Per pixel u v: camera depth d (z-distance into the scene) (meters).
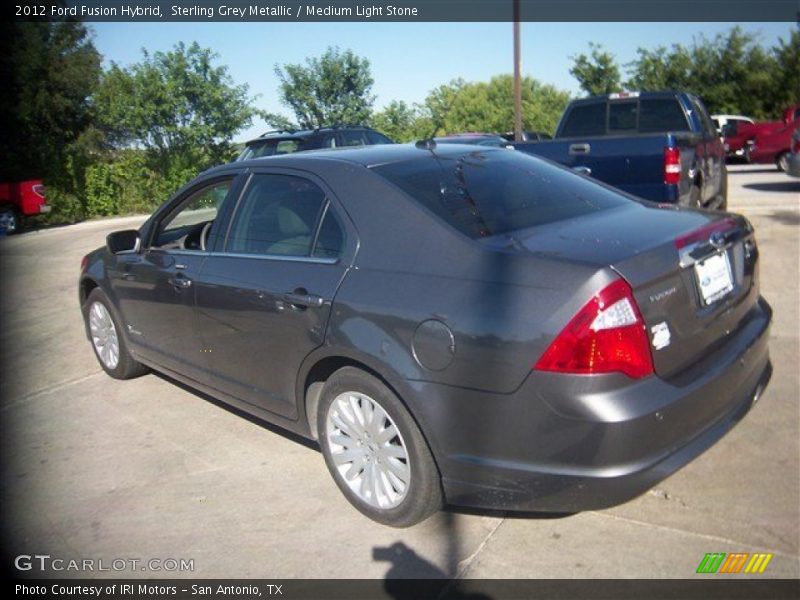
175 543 3.44
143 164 21.75
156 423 4.80
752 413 4.25
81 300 5.88
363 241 3.46
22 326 7.57
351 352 3.30
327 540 3.38
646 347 2.79
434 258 3.18
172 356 4.75
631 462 2.75
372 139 12.25
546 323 2.76
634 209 3.76
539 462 2.84
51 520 3.71
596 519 3.36
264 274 3.84
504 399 2.85
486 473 2.97
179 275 4.44
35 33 19.72
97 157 21.83
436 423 3.04
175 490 3.92
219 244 4.28
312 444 4.35
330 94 23.94
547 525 3.35
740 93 34.94
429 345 3.02
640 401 2.74
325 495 3.76
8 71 19.53
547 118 37.50
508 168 3.99
